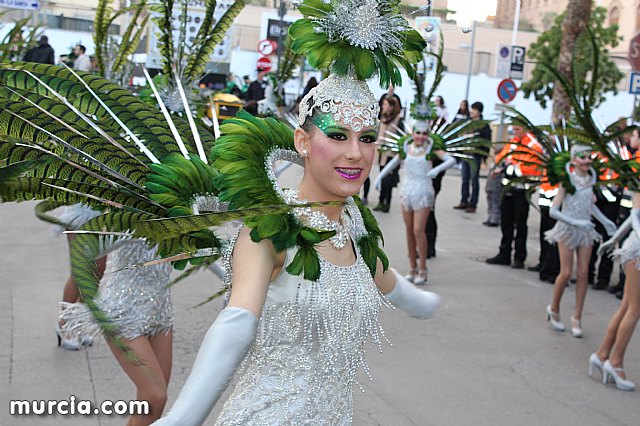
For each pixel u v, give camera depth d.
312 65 2.47
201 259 2.64
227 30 4.15
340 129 2.42
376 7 2.48
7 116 2.40
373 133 2.47
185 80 4.22
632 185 6.14
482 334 7.30
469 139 9.52
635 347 7.38
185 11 4.16
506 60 16.92
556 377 6.30
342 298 2.44
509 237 10.66
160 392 3.65
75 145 2.54
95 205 2.49
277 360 2.41
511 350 6.89
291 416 2.38
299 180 2.97
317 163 2.45
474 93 24.62
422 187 9.00
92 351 5.79
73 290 5.66
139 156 2.80
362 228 2.72
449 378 5.98
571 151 7.44
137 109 2.95
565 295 9.22
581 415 5.52
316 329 2.41
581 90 6.21
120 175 2.55
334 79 2.47
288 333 2.40
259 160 2.58
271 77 9.23
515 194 10.41
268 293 2.40
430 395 5.58
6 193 2.27
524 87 17.19
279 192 2.57
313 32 2.45
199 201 2.71
